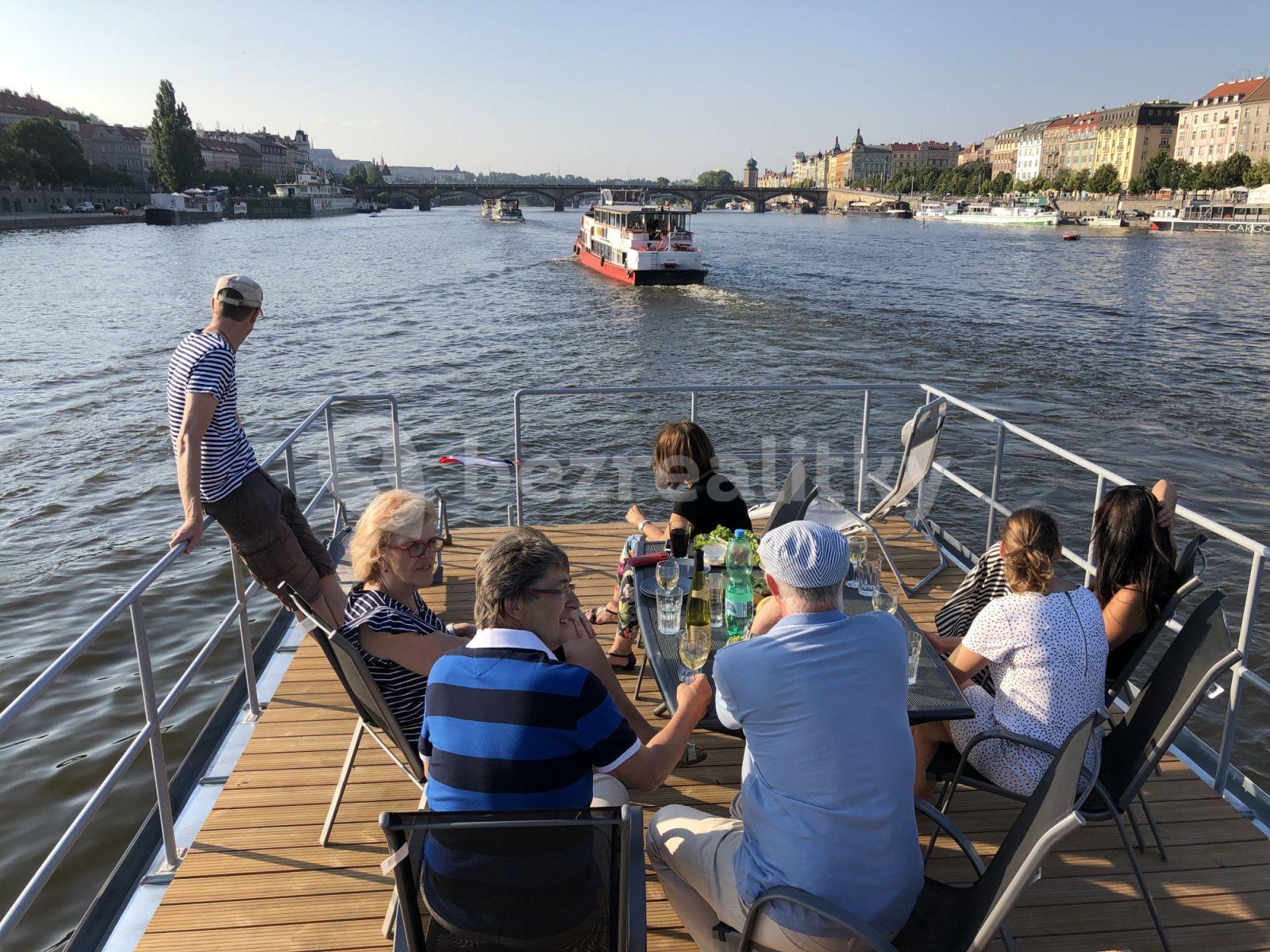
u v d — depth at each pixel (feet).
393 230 344.49
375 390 71.41
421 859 6.26
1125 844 8.84
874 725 6.67
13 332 99.71
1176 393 72.59
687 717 7.84
